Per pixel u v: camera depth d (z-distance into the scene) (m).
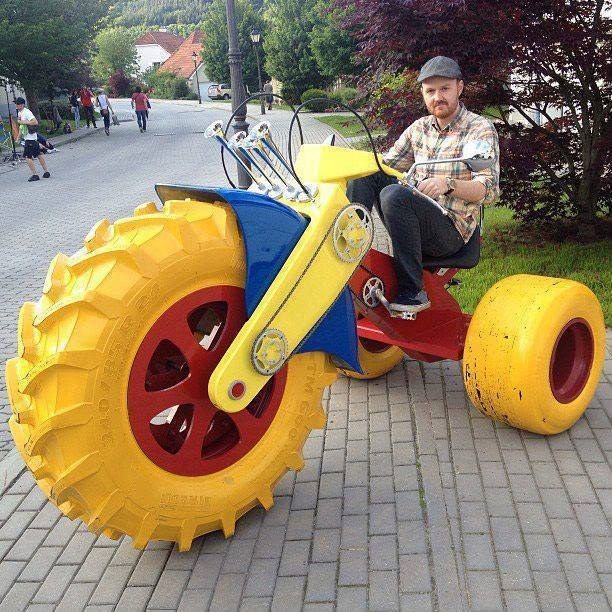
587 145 7.07
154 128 32.97
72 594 2.99
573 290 3.69
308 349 3.15
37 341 2.67
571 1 6.16
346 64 34.41
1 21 25.83
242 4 55.50
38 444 2.60
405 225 3.58
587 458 3.63
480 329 3.70
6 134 24.45
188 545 3.04
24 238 10.33
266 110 39.56
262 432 3.21
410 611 2.71
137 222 2.75
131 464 2.78
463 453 3.75
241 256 2.90
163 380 3.43
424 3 6.09
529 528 3.12
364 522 3.27
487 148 3.11
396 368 4.89
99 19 33.62
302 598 2.83
